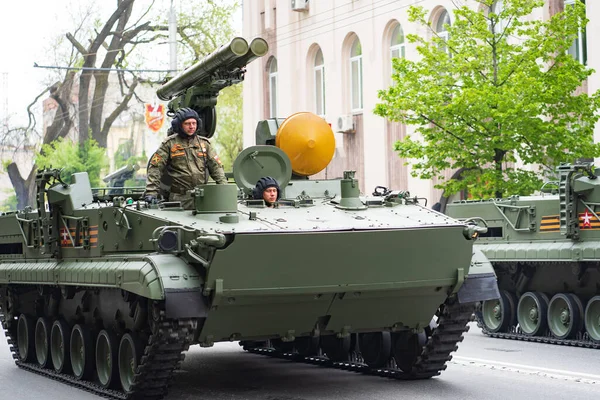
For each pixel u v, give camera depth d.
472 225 11.73
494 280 12.24
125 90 58.88
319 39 34.34
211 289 10.63
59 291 13.97
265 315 11.23
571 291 17.95
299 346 14.77
